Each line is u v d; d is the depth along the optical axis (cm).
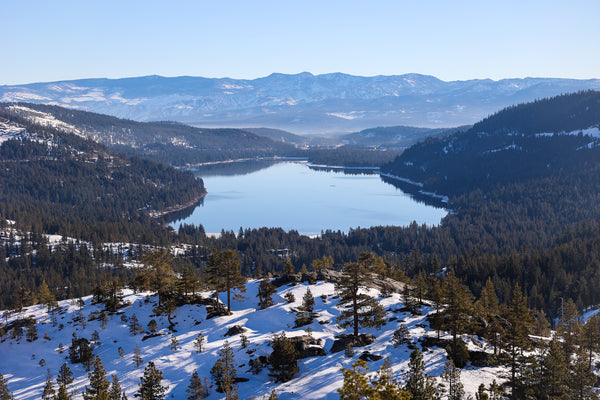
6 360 7412
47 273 19812
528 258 16825
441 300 6372
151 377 5650
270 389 5603
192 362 6581
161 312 8450
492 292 10119
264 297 8812
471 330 6744
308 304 8069
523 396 5353
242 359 6381
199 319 8300
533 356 5528
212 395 5722
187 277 8888
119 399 5528
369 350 6288
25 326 8450
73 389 6331
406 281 11888
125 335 7950
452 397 4944
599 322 7756
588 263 15850
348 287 6719
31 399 6234
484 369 5909
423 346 6312
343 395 3794
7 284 18688
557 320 13400
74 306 9506
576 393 5694
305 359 6291
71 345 7769
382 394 3747
